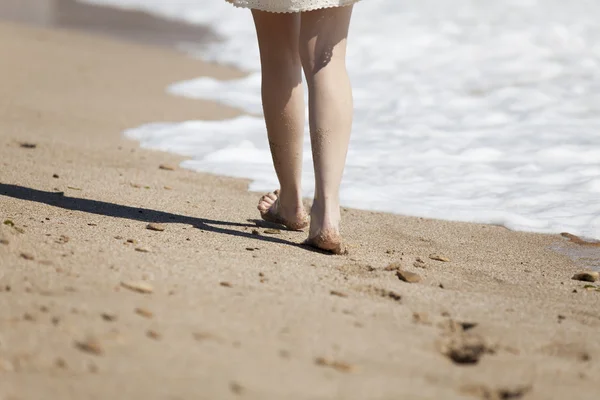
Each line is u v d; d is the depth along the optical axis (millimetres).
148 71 11070
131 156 6922
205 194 5891
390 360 2898
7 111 8133
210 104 9375
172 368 2611
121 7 17703
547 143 7770
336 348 2955
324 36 4305
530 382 2848
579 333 3426
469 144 7805
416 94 10133
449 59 12398
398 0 16938
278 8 4133
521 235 5375
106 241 4172
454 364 2957
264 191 6117
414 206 5879
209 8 17797
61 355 2643
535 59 12219
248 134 7984
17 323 2873
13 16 15297
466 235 5312
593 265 4812
